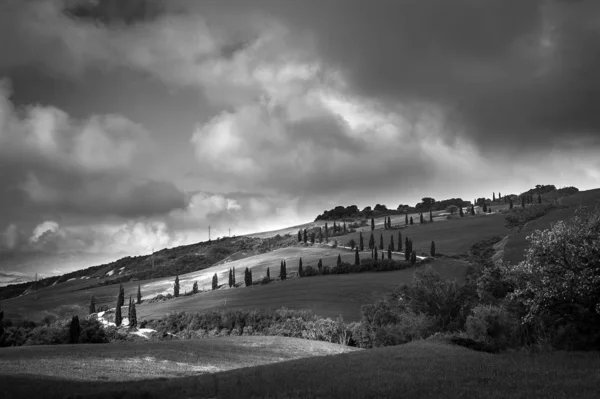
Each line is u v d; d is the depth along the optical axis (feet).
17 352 162.81
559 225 128.36
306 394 74.38
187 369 145.69
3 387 87.86
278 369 107.96
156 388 85.71
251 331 436.76
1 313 333.21
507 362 100.53
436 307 283.79
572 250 120.26
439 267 628.28
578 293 116.06
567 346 125.08
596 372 82.79
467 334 171.94
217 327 460.14
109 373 122.72
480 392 70.33
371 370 97.40
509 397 66.49
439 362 105.70
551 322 133.80
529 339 153.99
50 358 147.95
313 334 375.04
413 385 77.92
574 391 69.15
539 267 124.98
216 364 162.50
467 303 278.46
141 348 191.83
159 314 610.65
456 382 78.74
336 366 106.93
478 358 110.52
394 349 143.64
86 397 77.71
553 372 84.99
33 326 484.74
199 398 75.66
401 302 311.27
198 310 594.24
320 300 560.61
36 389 88.02
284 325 414.82
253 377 95.25
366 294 570.46
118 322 558.97
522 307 150.30
